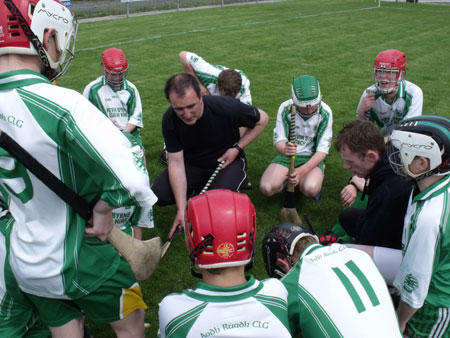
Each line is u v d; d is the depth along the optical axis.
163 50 11.04
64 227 1.66
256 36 12.86
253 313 1.49
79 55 10.38
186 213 1.60
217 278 1.55
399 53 3.83
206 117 3.33
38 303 1.84
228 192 1.60
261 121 3.55
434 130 1.75
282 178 4.00
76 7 18.78
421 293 1.91
